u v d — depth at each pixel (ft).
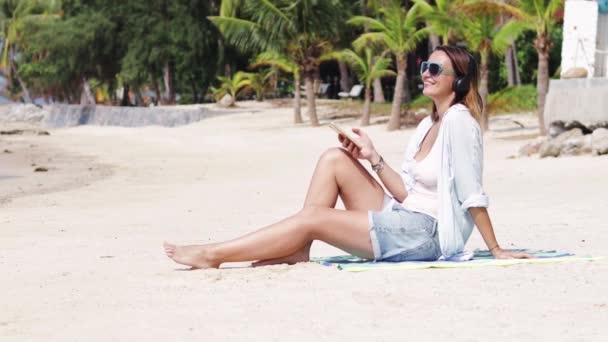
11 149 119.85
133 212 44.04
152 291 19.27
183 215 41.93
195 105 199.93
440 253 21.52
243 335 14.99
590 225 31.63
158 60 223.51
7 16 300.61
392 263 21.08
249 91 212.02
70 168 82.89
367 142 21.61
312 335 14.88
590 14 72.64
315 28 136.67
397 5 122.62
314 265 21.30
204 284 19.67
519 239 28.63
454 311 16.46
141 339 14.92
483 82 109.70
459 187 20.97
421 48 188.14
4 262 26.22
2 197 54.13
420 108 152.35
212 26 218.79
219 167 81.15
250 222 38.11
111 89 263.29
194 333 15.24
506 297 17.57
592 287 18.43
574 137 70.59
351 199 21.75
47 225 38.27
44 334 15.58
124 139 141.38
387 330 15.11
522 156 76.13
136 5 222.69
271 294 18.29
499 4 97.91
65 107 224.74
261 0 133.90
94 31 227.20
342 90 194.08
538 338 14.43
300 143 115.75
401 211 21.30
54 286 20.63
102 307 17.85
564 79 72.54
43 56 263.90
